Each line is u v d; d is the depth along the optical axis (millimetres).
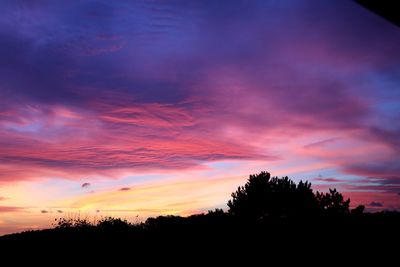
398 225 11266
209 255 10164
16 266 10266
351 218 12828
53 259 10758
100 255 10891
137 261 10039
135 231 14156
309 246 9992
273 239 11188
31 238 14062
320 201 13945
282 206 14125
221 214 15500
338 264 8211
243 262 9141
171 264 9531
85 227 15102
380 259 8320
